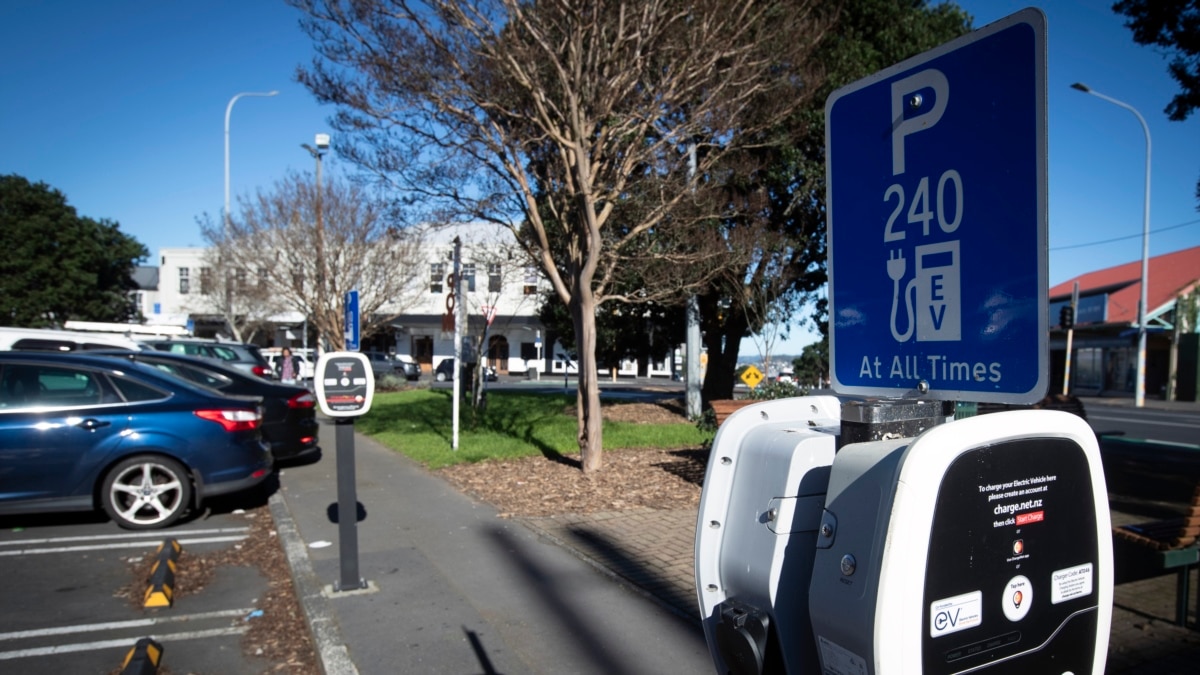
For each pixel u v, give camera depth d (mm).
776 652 1854
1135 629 4586
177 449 7605
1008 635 1593
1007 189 1615
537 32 8703
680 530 6902
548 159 10266
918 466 1471
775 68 11383
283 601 5582
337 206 22828
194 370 10352
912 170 1837
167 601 5488
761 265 13414
